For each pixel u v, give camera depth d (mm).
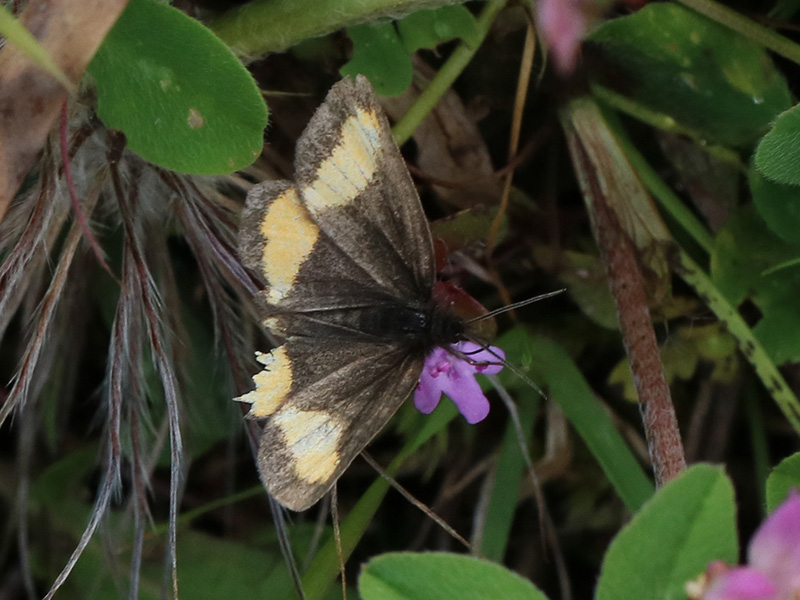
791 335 181
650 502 159
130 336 179
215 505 187
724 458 191
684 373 187
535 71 186
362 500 180
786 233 180
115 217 185
